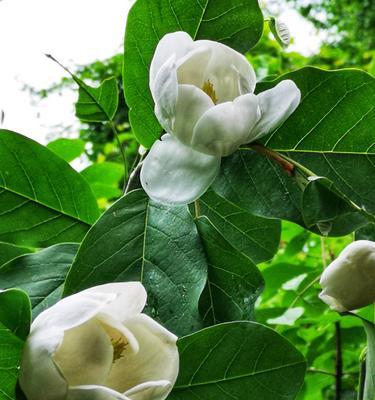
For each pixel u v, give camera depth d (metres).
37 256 0.30
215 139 0.25
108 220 0.29
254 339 0.26
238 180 0.30
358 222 0.30
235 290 0.30
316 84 0.30
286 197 0.30
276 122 0.26
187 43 0.26
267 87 0.30
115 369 0.21
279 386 0.26
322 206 0.26
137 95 0.31
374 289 0.28
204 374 0.26
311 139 0.31
